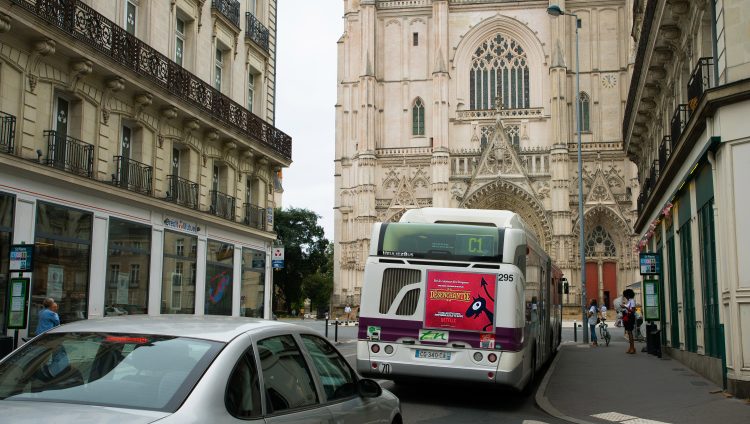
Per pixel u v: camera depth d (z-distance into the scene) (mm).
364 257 79562
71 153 21750
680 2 21469
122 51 23312
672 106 28188
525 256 16688
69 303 21625
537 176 77875
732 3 16594
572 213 77062
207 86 28609
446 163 79000
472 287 15633
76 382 5418
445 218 17266
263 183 35094
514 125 80125
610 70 78938
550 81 78250
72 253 21750
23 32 19547
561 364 25438
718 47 17578
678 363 25078
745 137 16078
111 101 23672
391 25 84625
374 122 81938
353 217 81875
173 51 27719
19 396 5344
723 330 16938
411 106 83188
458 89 82000
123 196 23750
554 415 14922
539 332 20547
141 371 5445
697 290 20906
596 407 15828
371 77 81688
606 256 76812
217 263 30594
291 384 6453
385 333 15922
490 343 15367
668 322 28656
